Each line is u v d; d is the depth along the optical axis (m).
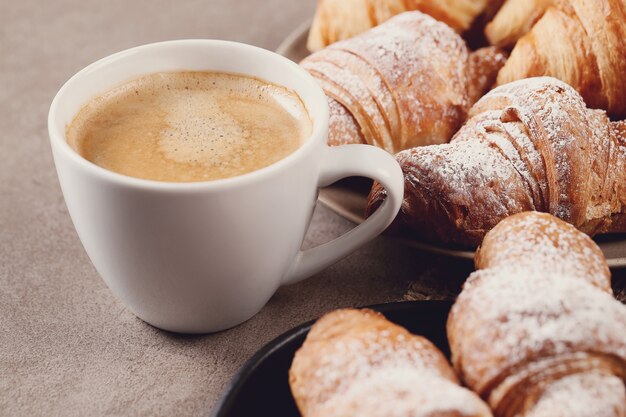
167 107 0.40
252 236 0.35
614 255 0.40
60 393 0.37
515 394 0.32
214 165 0.37
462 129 0.43
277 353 0.35
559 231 0.35
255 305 0.39
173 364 0.38
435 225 0.40
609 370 0.32
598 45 0.44
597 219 0.40
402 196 0.38
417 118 0.44
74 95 0.38
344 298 0.41
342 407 0.31
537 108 0.40
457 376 0.33
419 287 0.41
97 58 0.56
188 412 0.36
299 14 0.60
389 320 0.37
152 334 0.39
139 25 0.59
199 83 0.41
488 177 0.40
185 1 0.62
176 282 0.36
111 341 0.39
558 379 0.31
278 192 0.35
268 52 0.40
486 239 0.36
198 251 0.35
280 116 0.39
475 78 0.47
